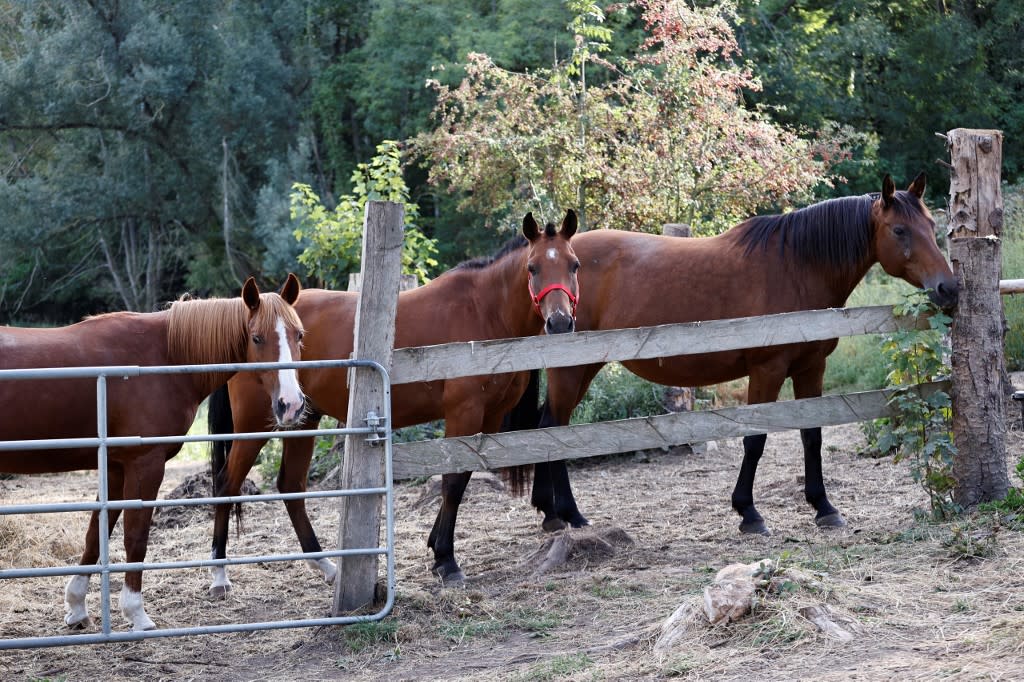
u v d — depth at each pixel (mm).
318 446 9609
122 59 29141
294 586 5840
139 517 4906
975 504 5758
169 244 30797
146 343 5066
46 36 30094
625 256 6617
